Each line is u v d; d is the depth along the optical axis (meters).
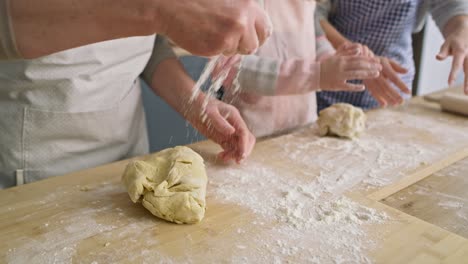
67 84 1.00
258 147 1.13
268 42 1.33
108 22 0.62
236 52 0.66
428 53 2.56
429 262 0.66
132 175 0.81
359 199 0.86
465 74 1.27
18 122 1.01
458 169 1.03
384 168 1.00
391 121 1.33
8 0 0.59
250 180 0.94
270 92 1.23
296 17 1.40
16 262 0.65
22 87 0.98
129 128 1.20
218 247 0.70
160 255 0.67
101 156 1.14
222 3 0.62
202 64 1.46
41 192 0.87
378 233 0.73
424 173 0.99
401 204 0.88
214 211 0.81
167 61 1.19
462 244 0.70
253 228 0.75
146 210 0.81
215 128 1.00
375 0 1.65
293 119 1.41
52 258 0.66
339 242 0.71
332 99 1.86
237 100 1.30
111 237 0.72
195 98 1.04
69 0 0.60
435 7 1.55
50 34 0.62
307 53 1.42
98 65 1.04
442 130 1.25
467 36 1.32
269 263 0.66
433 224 0.78
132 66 1.12
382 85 1.39
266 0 1.32
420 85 2.56
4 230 0.73
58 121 1.03
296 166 1.02
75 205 0.82
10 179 1.04
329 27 1.68
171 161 0.85
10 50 0.62
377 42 1.76
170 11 0.60
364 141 1.18
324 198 0.86
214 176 0.96
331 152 1.10
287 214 0.80
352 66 1.17
